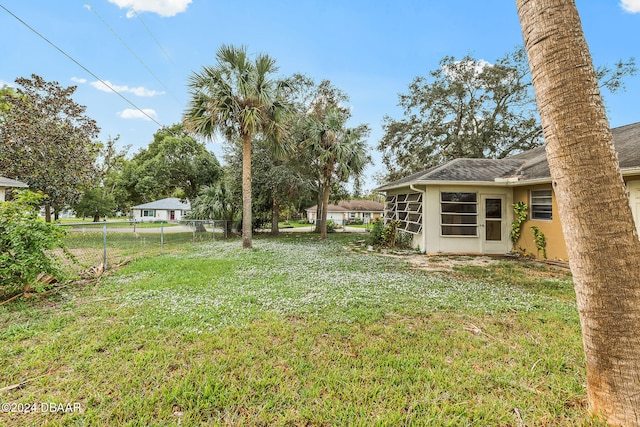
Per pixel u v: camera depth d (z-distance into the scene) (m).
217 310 3.80
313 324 3.38
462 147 16.81
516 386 2.21
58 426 1.81
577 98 1.65
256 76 9.59
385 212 13.07
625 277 1.62
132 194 30.47
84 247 10.47
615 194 1.63
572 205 1.71
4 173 12.16
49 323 3.33
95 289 4.79
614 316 1.65
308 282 5.31
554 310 3.84
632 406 1.61
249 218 10.27
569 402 2.03
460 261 7.69
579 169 1.66
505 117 16.75
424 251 8.85
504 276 5.89
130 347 2.79
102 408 1.97
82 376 2.33
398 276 5.80
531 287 5.04
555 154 1.75
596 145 1.63
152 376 2.32
